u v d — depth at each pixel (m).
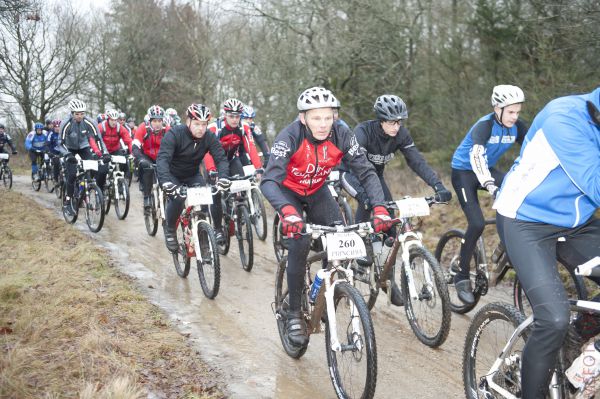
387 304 4.80
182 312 4.95
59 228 8.13
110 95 27.28
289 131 3.51
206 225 5.36
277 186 3.42
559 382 2.55
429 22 12.88
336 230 3.25
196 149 5.83
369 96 15.05
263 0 14.84
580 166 2.41
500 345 2.95
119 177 9.32
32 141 13.48
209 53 18.73
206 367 3.77
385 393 3.54
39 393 3.09
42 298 4.68
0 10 10.21
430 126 13.20
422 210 4.22
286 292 4.00
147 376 3.48
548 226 2.60
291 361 3.96
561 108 2.54
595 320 2.55
